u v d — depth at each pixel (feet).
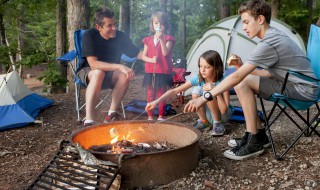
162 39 11.97
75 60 13.35
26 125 12.50
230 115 10.91
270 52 7.69
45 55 29.12
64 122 13.05
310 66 8.46
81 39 12.62
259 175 7.79
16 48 30.42
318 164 8.05
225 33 18.75
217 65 9.77
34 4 32.01
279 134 10.43
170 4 46.29
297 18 40.96
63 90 26.11
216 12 51.65
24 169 8.52
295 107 8.77
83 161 6.75
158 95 12.25
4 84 13.02
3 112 12.30
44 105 15.10
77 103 12.87
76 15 21.58
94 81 10.78
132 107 14.02
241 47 18.28
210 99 7.32
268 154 8.82
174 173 7.44
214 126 10.55
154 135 9.49
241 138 9.68
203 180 7.57
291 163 8.23
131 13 51.44
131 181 7.04
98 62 10.98
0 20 32.65
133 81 27.86
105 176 6.47
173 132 9.25
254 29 8.11
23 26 39.29
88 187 6.47
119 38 12.15
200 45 20.42
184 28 55.06
